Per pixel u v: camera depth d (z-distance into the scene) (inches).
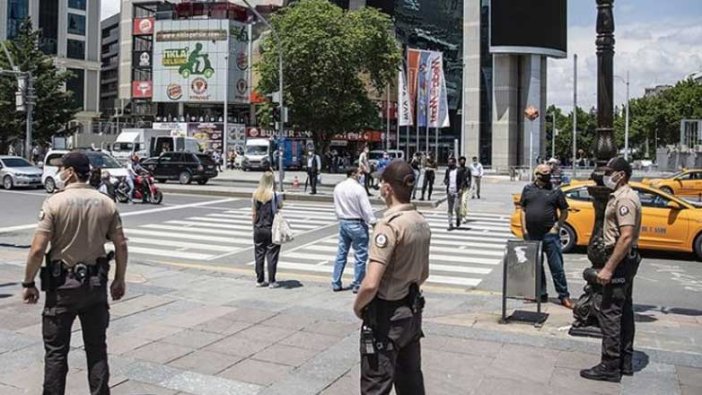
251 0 3213.6
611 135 282.8
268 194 386.6
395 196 158.1
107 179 954.1
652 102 3348.9
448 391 215.3
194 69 3105.3
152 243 604.4
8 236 623.5
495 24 2241.6
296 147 2324.1
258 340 270.4
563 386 220.8
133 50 3383.4
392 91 3139.8
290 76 1282.0
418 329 157.3
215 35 3073.3
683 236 540.7
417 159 1096.2
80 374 225.3
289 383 221.6
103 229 184.7
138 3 3437.5
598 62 288.0
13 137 1860.2
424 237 156.7
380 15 1341.0
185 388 216.2
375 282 147.4
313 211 919.0
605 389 218.7
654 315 331.9
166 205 968.3
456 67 3297.2
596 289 243.8
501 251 583.2
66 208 178.9
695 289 427.5
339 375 229.8
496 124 2300.7
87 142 2787.9
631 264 229.0
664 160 2486.5
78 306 179.2
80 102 3590.1
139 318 303.0
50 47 3442.4
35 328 280.1
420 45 3725.4
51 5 3427.7
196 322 297.0
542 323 300.7
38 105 1828.2
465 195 775.7
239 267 486.9
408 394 161.0
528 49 2235.5
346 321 300.8
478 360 246.7
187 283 391.2
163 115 3272.6
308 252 563.5
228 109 3174.2
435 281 446.3
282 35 1289.4
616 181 233.0
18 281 379.2
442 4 3880.4
